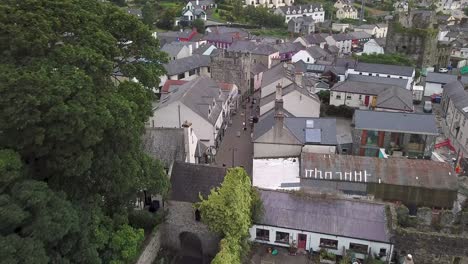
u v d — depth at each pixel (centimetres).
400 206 3788
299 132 5341
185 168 3975
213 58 7938
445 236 3328
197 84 6362
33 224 2331
